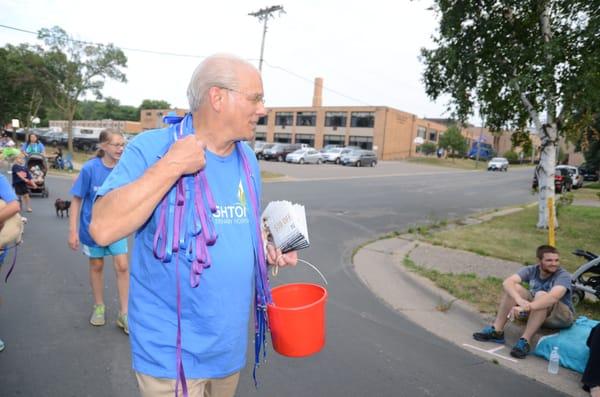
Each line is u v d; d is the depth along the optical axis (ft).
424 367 12.27
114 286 17.24
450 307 17.12
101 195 4.66
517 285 14.23
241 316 5.45
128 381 10.55
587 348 12.43
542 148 36.06
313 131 200.23
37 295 15.94
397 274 21.70
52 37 91.81
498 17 32.86
